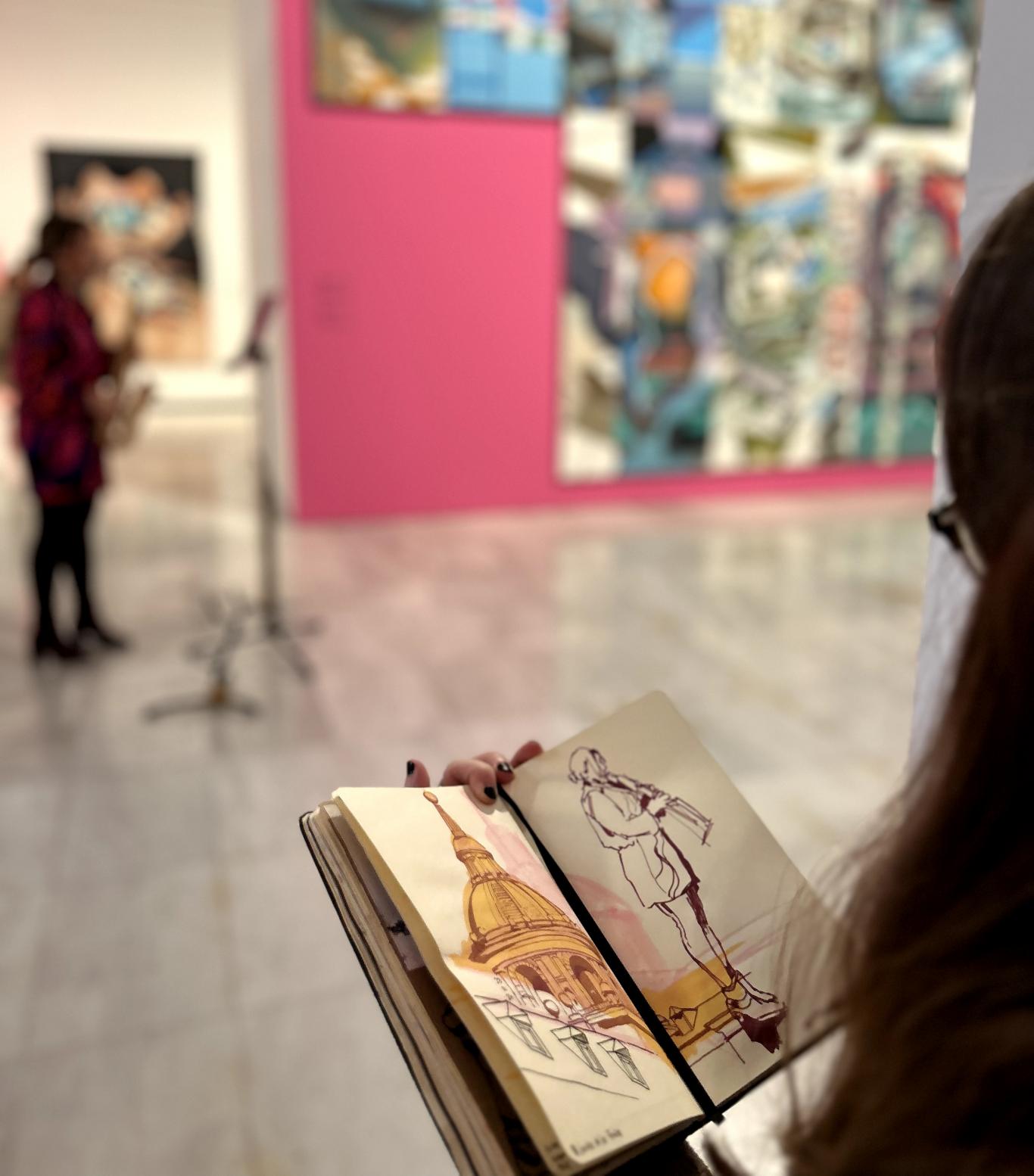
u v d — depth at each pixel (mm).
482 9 7352
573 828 849
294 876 2986
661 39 7789
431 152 7441
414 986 706
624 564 6602
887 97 8352
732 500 8664
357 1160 2021
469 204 7594
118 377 4520
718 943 792
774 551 6996
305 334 7426
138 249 13430
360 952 699
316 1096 2184
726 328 8422
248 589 5887
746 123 8109
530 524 7672
